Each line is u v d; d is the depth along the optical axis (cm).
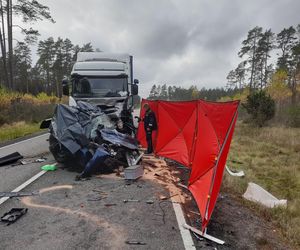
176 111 938
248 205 640
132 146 908
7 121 2172
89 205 580
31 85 7156
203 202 526
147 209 559
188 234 459
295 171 1013
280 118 2427
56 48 6781
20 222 504
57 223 498
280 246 459
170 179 760
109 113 1202
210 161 559
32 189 682
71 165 895
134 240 438
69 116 894
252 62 6012
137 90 1318
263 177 966
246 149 1420
